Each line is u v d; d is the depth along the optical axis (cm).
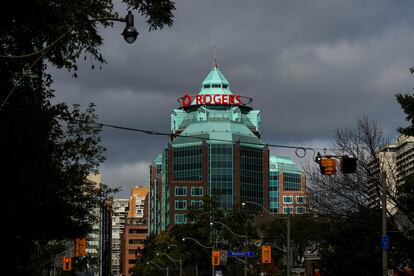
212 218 12038
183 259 12500
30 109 3078
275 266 10956
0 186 3025
